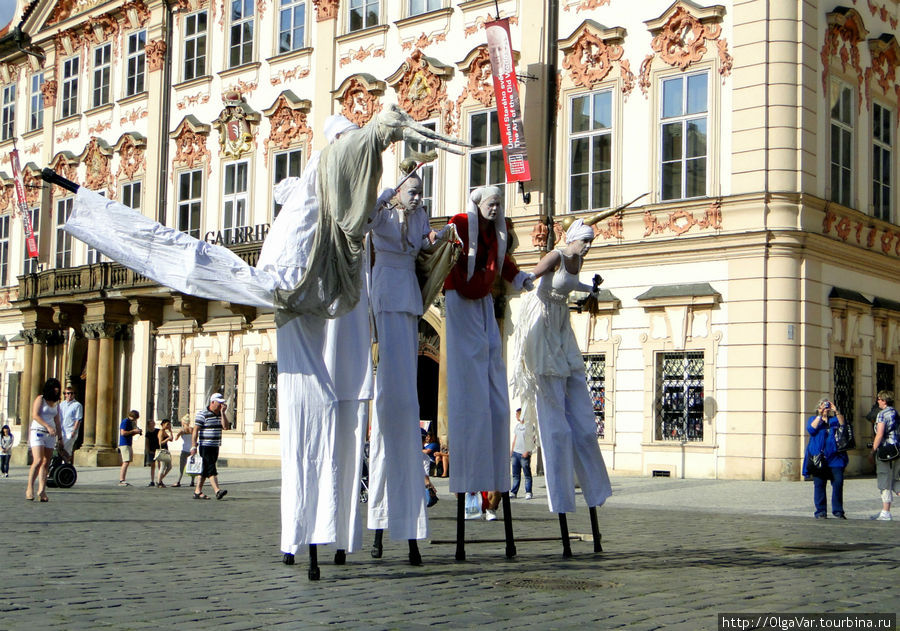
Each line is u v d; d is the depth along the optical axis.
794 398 22.42
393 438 8.66
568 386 9.88
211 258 7.75
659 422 24.02
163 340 35.81
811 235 22.80
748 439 22.56
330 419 7.88
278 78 32.91
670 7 24.30
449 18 28.42
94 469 33.50
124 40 38.41
